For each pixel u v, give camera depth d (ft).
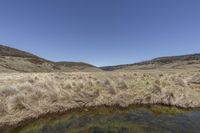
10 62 321.11
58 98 59.52
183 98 71.77
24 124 45.68
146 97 69.67
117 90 72.59
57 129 43.32
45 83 62.90
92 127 44.57
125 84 76.43
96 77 87.56
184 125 47.50
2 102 49.55
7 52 558.56
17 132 41.78
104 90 71.15
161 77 97.81
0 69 244.01
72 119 50.03
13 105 50.11
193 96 75.77
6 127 43.50
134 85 79.30
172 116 55.06
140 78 90.27
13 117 46.98
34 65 361.71
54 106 55.93
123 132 41.96
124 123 47.75
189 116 55.67
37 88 58.70
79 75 98.89
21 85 57.88
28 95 54.80
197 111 61.98
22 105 51.24
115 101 65.31
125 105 63.93
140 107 63.05
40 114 51.19
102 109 59.36
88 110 57.93
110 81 76.02
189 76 119.55
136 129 43.75
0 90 52.54
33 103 53.72
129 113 56.59
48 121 48.16
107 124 46.78
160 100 69.15
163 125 47.09
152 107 63.72
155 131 42.96
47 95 58.44
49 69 380.58
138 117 53.06
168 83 85.25
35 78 73.00
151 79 89.76
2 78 77.56
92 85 73.10
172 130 43.88
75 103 60.23
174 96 71.61
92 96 65.87
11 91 53.52
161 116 54.70
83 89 68.64
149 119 51.52
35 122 47.19
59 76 90.02
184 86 85.40
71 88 67.46
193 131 43.62
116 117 52.49
